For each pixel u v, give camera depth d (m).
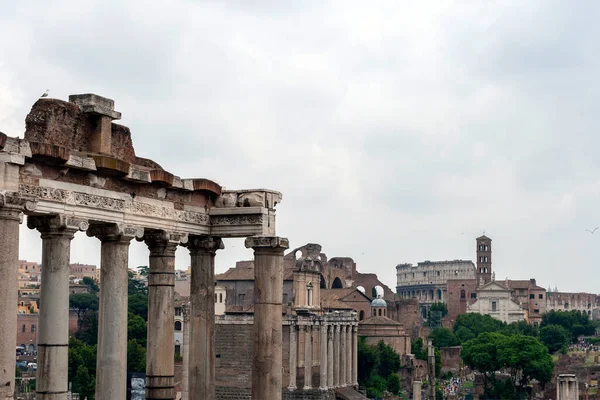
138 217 45.94
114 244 44.66
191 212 50.16
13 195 36.69
